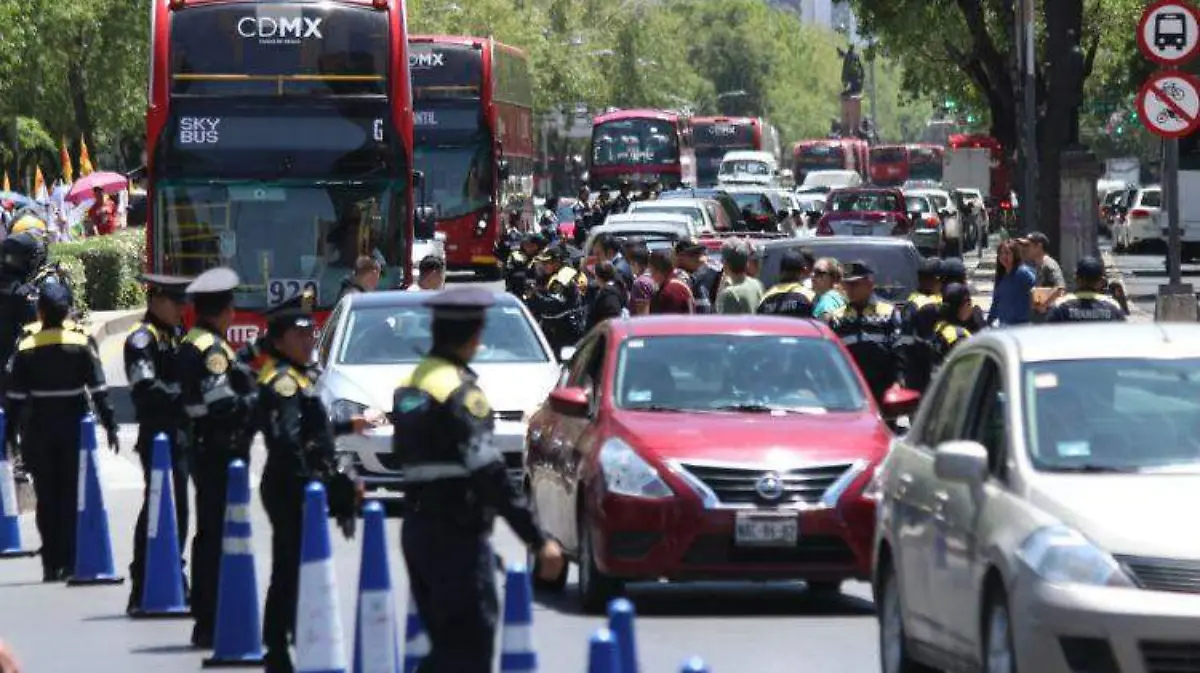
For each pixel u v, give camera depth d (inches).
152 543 2015.3
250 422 1777.8
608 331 2199.8
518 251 4463.6
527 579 1163.3
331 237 3971.5
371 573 1396.4
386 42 3988.7
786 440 1991.9
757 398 2106.3
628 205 6924.2
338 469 1637.6
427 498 1223.5
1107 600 1279.5
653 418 2049.7
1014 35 6446.9
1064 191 4515.3
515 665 1157.1
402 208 3988.7
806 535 1952.5
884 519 1648.6
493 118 6909.5
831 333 2203.5
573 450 2090.3
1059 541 1314.0
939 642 1502.2
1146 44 2662.4
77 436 2247.8
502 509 1208.8
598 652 970.7
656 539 1952.5
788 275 2918.3
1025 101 5925.2
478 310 1234.0
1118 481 1373.0
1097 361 1488.7
